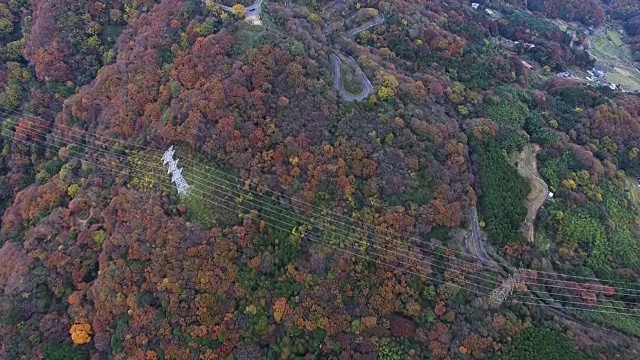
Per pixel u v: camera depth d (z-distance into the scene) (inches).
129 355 2910.9
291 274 3107.8
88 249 3233.3
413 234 3270.2
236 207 3223.4
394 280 3122.5
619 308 3486.7
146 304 2977.4
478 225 3607.3
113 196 3368.6
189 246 3070.9
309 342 3056.1
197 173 3312.0
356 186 3336.6
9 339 3004.4
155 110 3513.8
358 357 2989.7
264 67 3508.9
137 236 3112.7
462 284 3218.5
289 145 3324.3
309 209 3228.3
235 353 2962.6
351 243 3159.5
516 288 3314.5
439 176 3503.9
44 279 3169.3
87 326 3034.0
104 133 3577.8
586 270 3673.7
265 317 3041.3
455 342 3034.0
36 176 3715.6
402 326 3053.6
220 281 3031.5
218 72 3469.5
